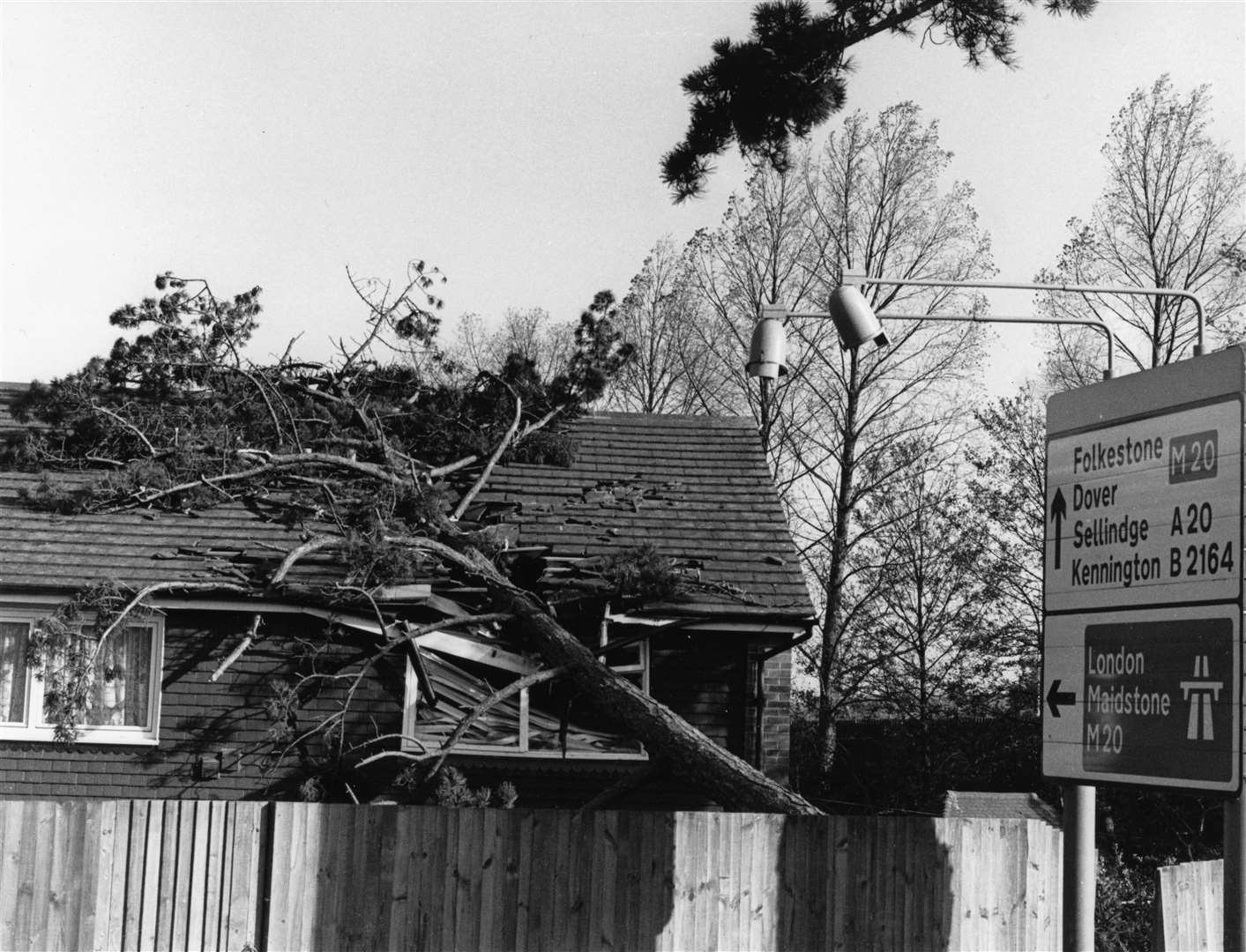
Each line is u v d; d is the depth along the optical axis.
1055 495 9.23
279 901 10.57
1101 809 25.28
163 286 16.97
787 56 12.34
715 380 38.94
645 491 17.86
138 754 14.84
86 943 10.34
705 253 36.94
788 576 16.05
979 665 30.72
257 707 15.02
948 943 11.49
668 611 15.06
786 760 15.66
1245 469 7.79
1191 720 8.05
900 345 35.16
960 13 12.52
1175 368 8.34
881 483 33.09
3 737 14.73
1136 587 8.51
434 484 16.97
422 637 15.16
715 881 11.16
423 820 10.84
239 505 16.86
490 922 10.84
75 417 16.77
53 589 14.59
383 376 17.91
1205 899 12.30
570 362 18.41
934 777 30.41
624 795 14.77
